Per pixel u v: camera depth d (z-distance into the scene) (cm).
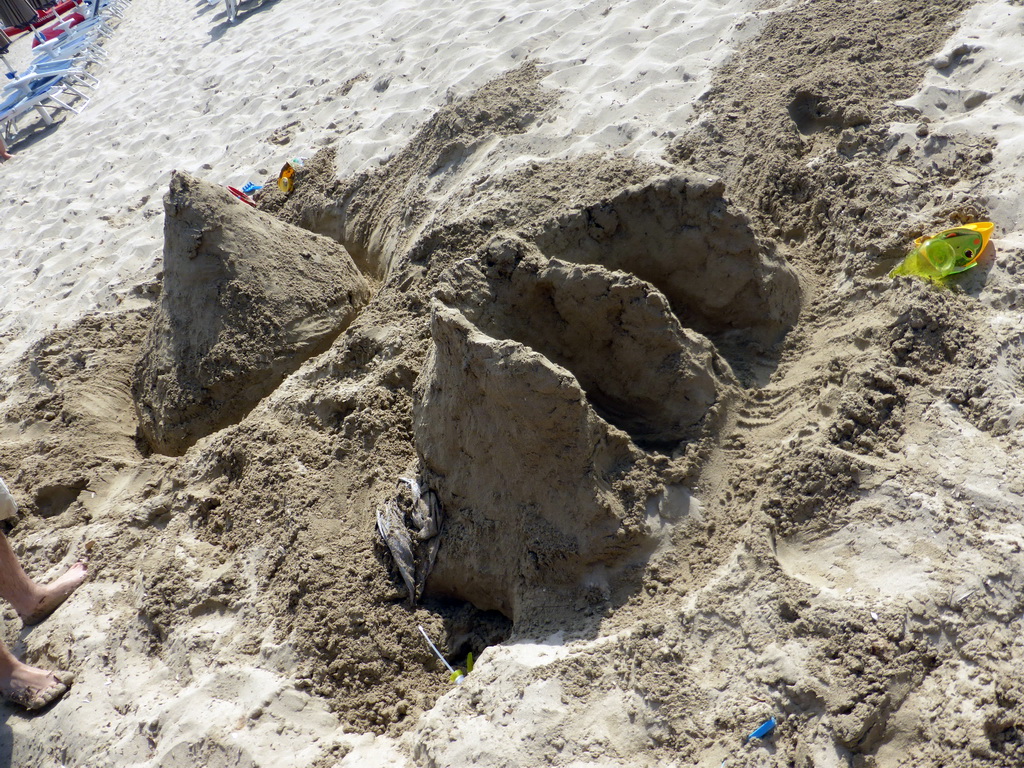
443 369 278
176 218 418
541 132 490
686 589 247
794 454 264
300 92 718
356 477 320
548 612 258
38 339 529
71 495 404
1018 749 196
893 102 404
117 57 1109
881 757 202
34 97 964
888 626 214
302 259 438
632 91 499
